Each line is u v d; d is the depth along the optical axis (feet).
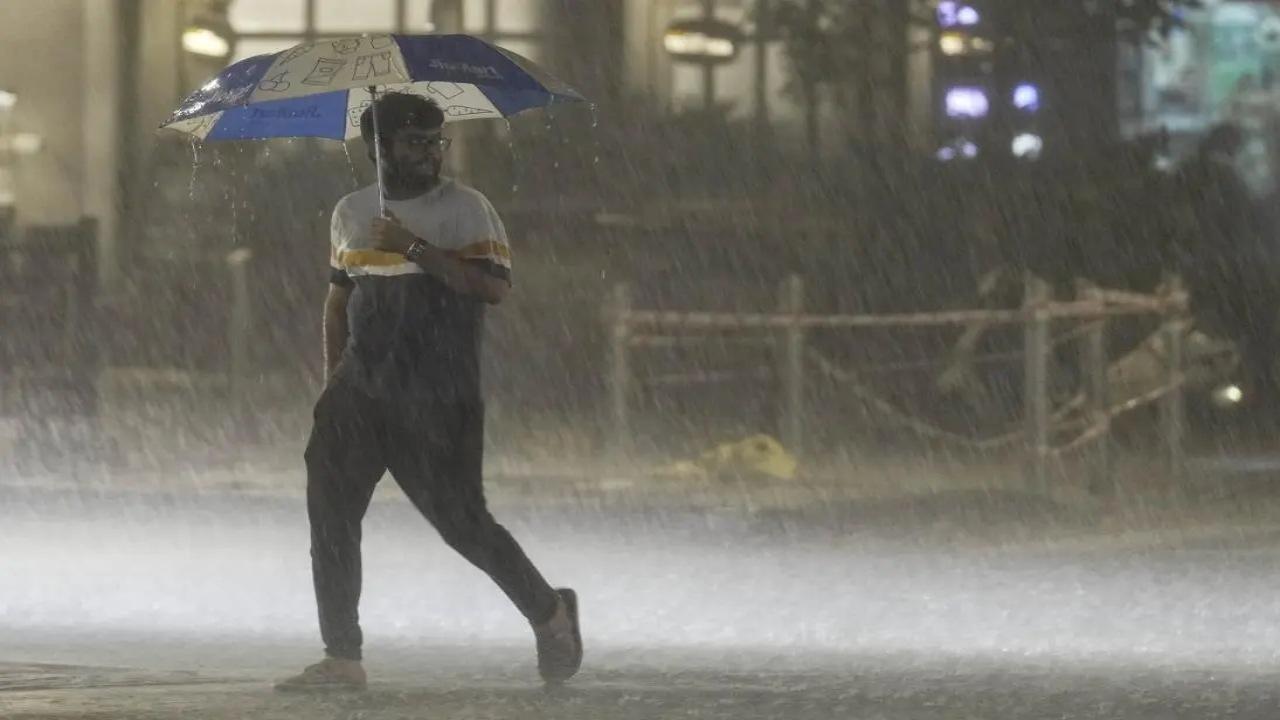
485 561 58.39
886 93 190.80
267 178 193.57
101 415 150.20
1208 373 176.86
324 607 57.47
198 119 60.64
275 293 189.67
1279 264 186.91
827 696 56.95
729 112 195.31
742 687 59.11
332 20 200.13
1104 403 129.39
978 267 185.16
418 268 57.21
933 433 138.00
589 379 182.09
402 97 57.77
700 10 195.31
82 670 61.21
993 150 187.93
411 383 57.16
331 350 59.11
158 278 191.01
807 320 138.82
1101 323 130.21
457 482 57.88
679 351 172.86
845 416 161.79
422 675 62.18
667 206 193.77
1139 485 127.65
